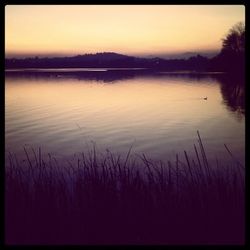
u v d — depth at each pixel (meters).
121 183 4.28
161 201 3.89
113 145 13.59
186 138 14.88
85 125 18.56
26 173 4.97
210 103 28.08
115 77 90.94
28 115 22.75
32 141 14.36
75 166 7.93
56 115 22.73
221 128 17.41
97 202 3.88
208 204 3.78
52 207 3.79
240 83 43.66
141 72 130.25
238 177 4.52
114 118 21.28
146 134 15.92
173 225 3.63
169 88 46.47
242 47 38.31
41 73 120.44
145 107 26.77
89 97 35.03
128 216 3.72
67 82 65.75
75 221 3.67
